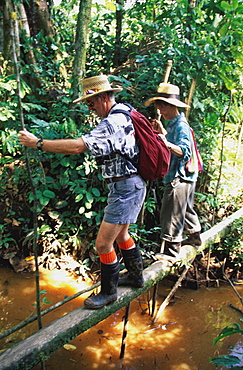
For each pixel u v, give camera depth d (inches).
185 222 127.1
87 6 171.6
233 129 208.5
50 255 170.4
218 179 173.0
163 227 117.0
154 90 168.1
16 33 71.1
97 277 162.1
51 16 208.5
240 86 199.8
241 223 163.8
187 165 109.9
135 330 133.6
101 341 127.2
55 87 184.1
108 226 85.5
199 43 164.6
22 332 126.9
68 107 171.2
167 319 141.0
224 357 79.5
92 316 89.7
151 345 125.6
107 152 76.4
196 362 117.7
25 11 200.1
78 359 118.0
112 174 83.0
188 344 126.6
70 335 84.7
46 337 81.3
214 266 174.1
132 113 84.1
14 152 169.6
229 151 203.5
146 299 154.0
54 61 191.8
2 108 155.9
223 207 189.6
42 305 141.6
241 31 159.2
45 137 149.6
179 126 106.3
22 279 159.9
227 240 171.5
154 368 115.0
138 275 100.9
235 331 84.5
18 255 170.9
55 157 168.6
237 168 203.8
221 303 153.6
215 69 165.3
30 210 170.7
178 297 157.2
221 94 182.7
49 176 169.9
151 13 206.1
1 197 170.9
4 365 72.8
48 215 172.4
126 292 100.1
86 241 169.8
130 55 201.0
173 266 120.7
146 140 83.7
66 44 214.8
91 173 168.4
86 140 73.4
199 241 129.8
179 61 161.6
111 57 217.9
